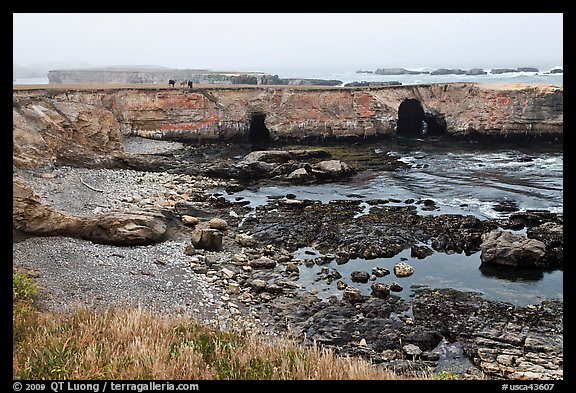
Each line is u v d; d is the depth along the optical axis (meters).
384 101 59.53
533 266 22.64
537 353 15.28
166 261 21.50
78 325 11.56
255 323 17.12
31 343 10.07
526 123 53.50
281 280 21.16
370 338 16.36
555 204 31.72
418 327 16.98
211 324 15.66
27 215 21.08
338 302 19.06
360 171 42.81
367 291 20.25
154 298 17.53
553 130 52.53
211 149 52.69
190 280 19.91
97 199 29.00
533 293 19.98
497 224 27.84
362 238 25.84
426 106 60.81
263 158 44.91
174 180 37.66
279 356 10.58
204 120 56.78
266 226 27.97
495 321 17.58
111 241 22.41
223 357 10.12
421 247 24.86
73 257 19.77
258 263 22.58
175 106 56.44
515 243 23.27
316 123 57.62
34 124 34.00
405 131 66.62
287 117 57.94
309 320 17.62
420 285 20.86
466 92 58.12
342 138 57.59
